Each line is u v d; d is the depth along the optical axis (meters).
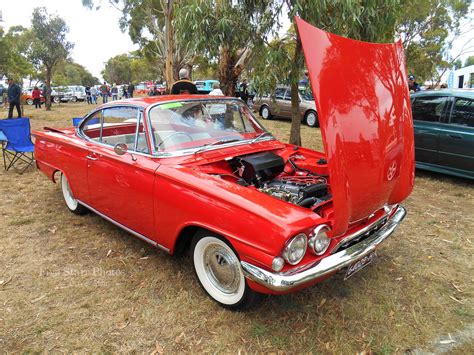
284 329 2.73
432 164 6.43
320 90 2.37
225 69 8.12
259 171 3.37
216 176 3.01
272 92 5.91
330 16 5.07
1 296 3.05
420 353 2.55
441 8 15.93
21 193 5.49
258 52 5.80
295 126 6.76
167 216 3.02
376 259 3.75
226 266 2.83
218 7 5.48
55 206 4.98
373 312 2.94
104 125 3.93
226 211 2.58
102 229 4.28
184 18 5.54
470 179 6.55
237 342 2.61
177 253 3.45
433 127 6.29
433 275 3.48
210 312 2.89
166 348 2.55
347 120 2.48
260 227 2.39
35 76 41.41
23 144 6.72
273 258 2.34
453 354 2.54
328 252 2.62
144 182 3.18
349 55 2.58
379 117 2.68
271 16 5.43
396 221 3.26
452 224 4.63
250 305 2.82
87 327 2.72
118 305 2.96
